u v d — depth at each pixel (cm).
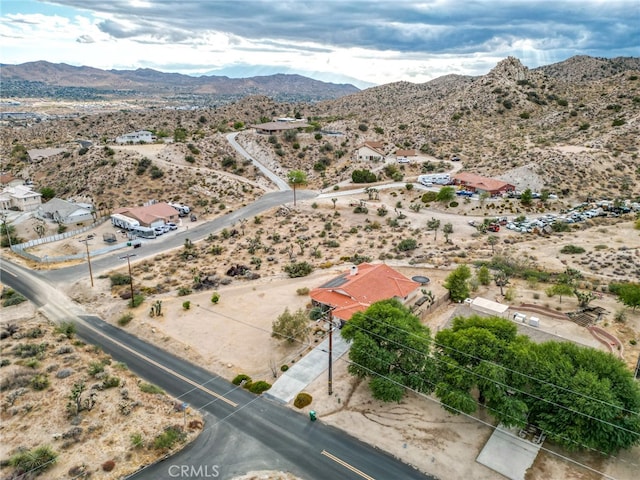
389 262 7794
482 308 5938
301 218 10662
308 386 4466
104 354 5138
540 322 5669
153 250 8925
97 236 9738
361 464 3475
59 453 3506
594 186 11600
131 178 12850
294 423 3953
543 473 3350
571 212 10325
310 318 5781
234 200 12188
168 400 4216
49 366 4719
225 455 3566
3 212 11856
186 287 7062
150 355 5159
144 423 3884
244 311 6197
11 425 3831
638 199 10800
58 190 13112
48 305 6556
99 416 3959
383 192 12394
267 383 4522
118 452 3534
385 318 4372
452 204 10975
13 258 8569
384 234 9400
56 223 10762
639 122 14188
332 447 3659
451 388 3772
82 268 7975
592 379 3469
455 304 6212
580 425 3341
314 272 7494
